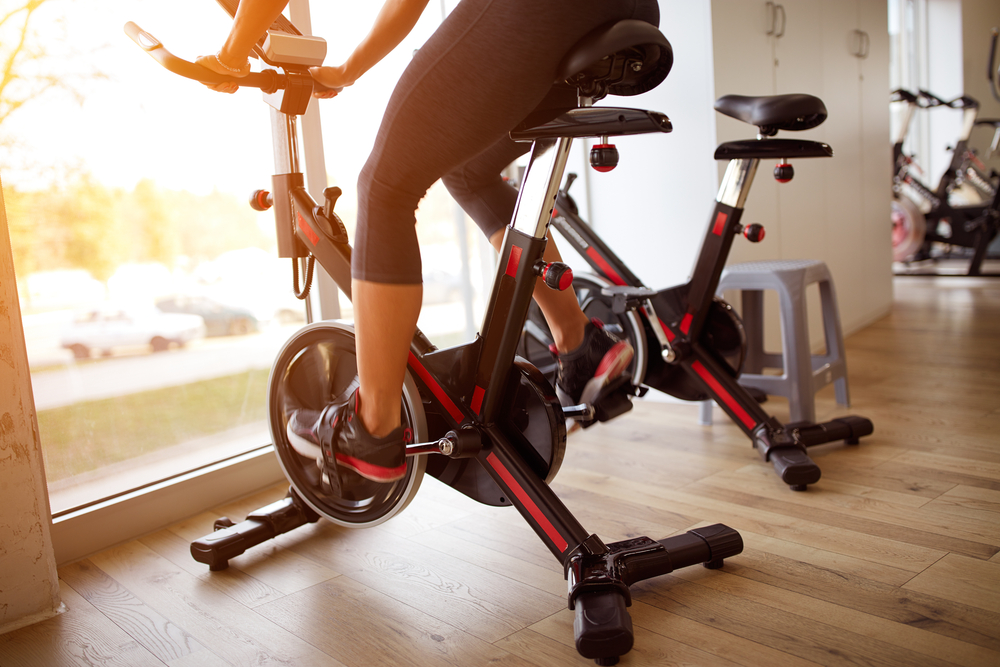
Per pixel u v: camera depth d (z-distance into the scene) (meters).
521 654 1.09
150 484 1.70
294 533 1.60
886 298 3.76
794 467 1.62
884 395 2.37
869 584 1.22
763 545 1.39
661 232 2.45
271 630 1.21
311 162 1.93
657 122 0.89
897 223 5.05
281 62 1.19
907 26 6.00
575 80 0.98
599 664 1.04
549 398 1.22
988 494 1.56
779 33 2.60
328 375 1.40
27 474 1.27
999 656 1.01
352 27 2.06
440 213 2.53
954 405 2.20
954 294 4.16
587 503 1.64
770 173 2.64
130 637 1.21
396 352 1.08
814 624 1.11
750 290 2.41
